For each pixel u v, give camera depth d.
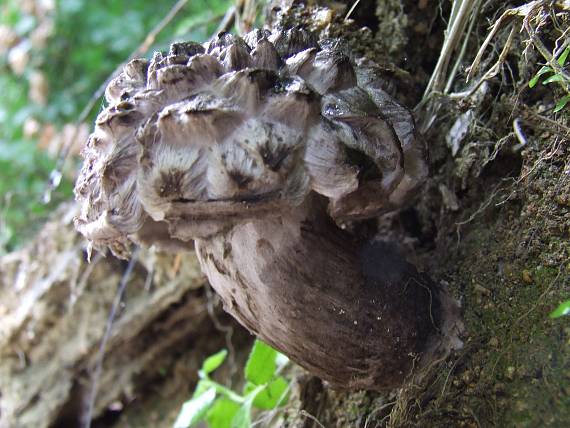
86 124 0.63
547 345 0.25
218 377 0.42
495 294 0.27
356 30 0.31
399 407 0.27
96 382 0.42
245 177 0.23
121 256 0.28
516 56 0.29
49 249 0.46
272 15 0.33
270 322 0.26
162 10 0.85
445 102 0.30
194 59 0.24
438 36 0.32
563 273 0.26
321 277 0.26
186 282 0.41
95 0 0.84
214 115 0.23
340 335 0.26
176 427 0.31
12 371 0.48
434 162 0.31
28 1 0.81
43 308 0.45
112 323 0.43
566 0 0.27
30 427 0.46
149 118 0.23
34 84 0.79
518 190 0.27
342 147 0.23
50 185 0.43
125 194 0.24
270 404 0.33
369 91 0.26
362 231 0.33
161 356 0.45
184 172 0.23
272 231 0.25
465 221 0.29
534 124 0.28
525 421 0.24
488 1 0.29
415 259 0.31
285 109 0.23
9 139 0.82
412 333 0.27
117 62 0.82
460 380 0.26
